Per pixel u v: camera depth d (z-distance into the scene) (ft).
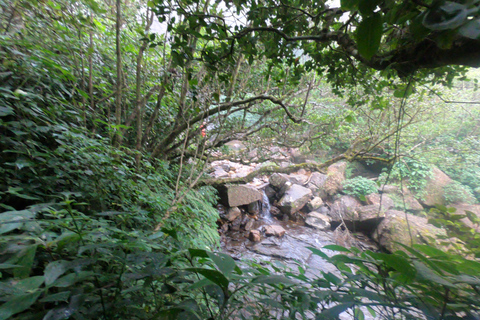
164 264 2.67
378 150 23.88
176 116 10.71
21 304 1.64
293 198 21.91
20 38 6.55
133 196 7.09
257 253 15.15
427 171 20.02
